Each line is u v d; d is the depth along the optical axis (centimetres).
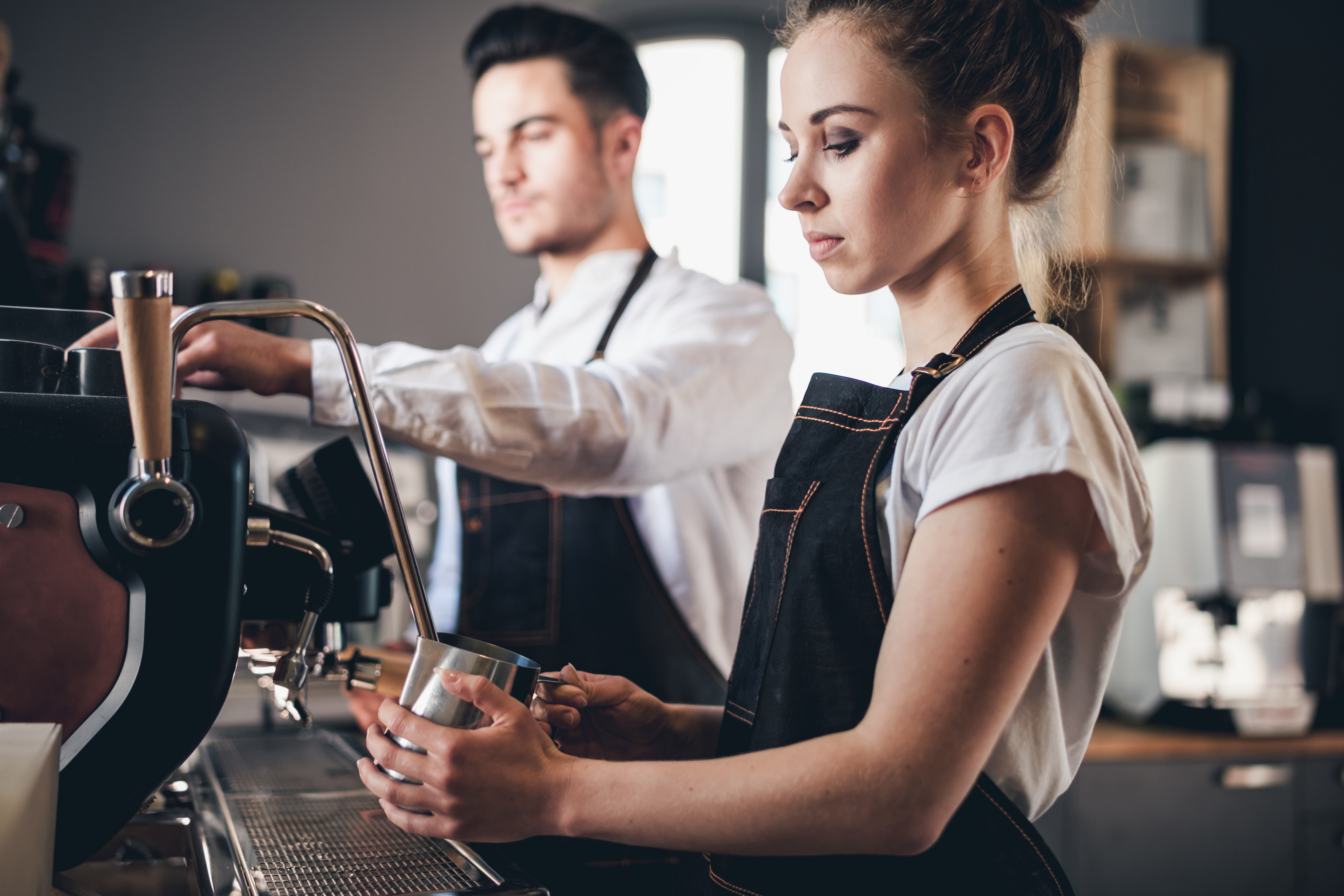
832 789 60
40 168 206
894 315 304
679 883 94
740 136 294
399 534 71
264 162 265
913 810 59
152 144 256
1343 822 233
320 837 89
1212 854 224
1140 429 264
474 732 64
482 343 279
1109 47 282
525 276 283
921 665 61
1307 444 283
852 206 74
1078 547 65
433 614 159
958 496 63
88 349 70
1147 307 300
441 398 108
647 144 292
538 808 64
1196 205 291
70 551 62
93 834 62
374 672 91
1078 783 218
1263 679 238
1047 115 81
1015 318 76
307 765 125
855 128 73
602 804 63
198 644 62
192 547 63
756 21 292
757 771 62
